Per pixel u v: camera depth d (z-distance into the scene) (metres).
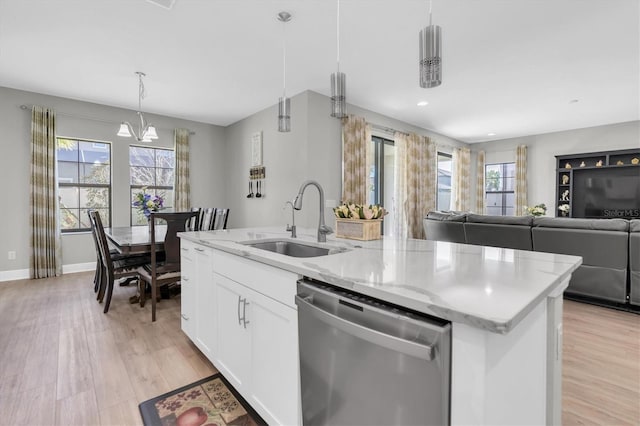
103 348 2.27
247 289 1.56
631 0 2.28
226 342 1.77
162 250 2.96
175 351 2.23
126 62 3.28
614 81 3.80
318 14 2.46
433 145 6.28
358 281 0.99
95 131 4.63
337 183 4.54
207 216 4.09
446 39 2.83
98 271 3.46
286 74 3.61
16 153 4.09
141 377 1.91
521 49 3.02
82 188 4.64
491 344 0.73
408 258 1.37
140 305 3.16
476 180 7.67
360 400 0.98
